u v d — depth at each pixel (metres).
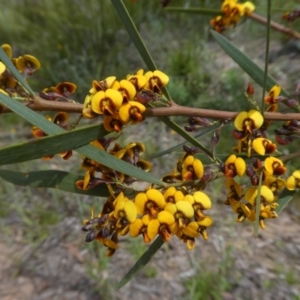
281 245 0.40
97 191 0.12
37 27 0.67
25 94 0.11
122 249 0.42
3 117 0.60
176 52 0.58
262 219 0.13
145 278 0.39
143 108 0.11
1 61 0.12
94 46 0.63
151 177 0.12
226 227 0.42
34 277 0.41
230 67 0.56
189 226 0.11
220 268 0.39
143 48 0.12
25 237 0.45
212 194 0.44
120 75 0.60
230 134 0.47
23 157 0.10
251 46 0.59
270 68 0.54
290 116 0.13
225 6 0.25
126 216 0.11
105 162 0.11
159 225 0.11
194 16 0.65
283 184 0.13
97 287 0.39
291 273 0.38
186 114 0.13
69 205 0.47
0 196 0.50
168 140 0.51
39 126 0.10
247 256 0.39
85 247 0.43
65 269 0.42
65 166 0.51
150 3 0.66
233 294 0.37
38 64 0.13
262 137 0.13
